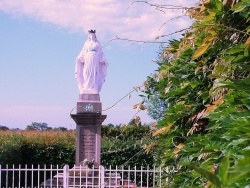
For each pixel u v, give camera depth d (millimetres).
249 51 2312
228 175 1128
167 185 4465
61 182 15906
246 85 1948
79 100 17953
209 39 2666
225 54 2602
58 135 23469
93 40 18625
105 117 17812
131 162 18250
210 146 2125
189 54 3570
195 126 3393
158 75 3906
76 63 18328
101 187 13758
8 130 26156
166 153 3799
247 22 2662
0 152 17484
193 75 3543
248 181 1500
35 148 21484
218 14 2709
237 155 1813
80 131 17828
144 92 4297
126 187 12602
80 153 17703
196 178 2590
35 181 21312
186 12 3416
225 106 2309
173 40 3957
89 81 18109
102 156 19203
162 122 3629
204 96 3135
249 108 2016
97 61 18328
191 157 2803
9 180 18578
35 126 27156
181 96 3791
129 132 18938
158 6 3451
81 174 16203
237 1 2645
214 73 2578
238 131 1891
